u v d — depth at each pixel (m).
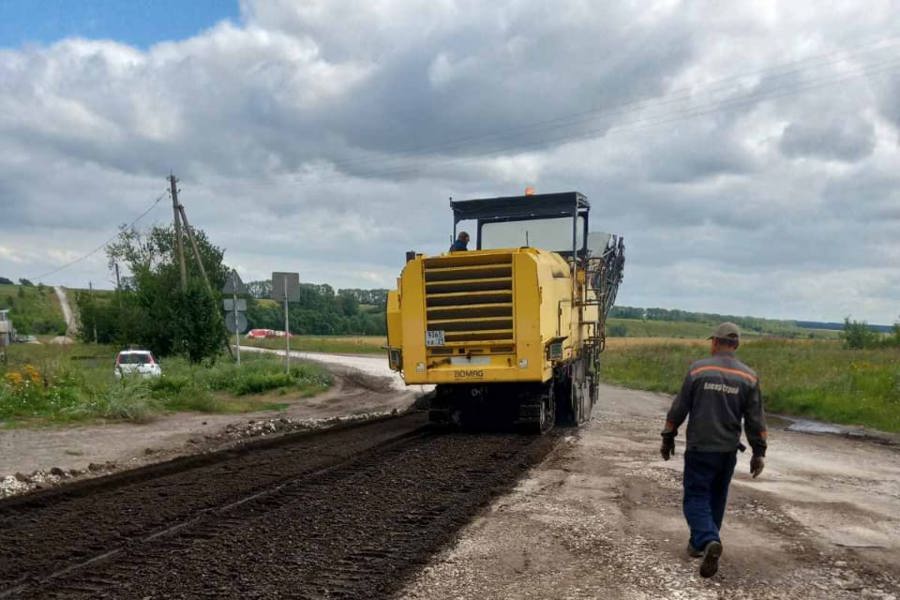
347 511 7.48
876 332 47.12
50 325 107.69
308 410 19.00
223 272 45.78
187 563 5.90
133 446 11.85
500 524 7.03
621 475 9.40
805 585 5.52
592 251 16.92
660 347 48.50
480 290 12.27
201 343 30.98
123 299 43.06
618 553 6.20
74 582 5.48
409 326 12.55
